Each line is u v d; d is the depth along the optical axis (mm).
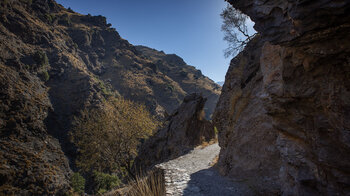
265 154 6344
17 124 39094
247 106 7984
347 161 2393
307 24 2115
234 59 10797
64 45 87312
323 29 2092
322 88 2615
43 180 32438
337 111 2385
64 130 49406
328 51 2322
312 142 2998
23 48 61344
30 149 37156
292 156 3584
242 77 8945
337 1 1763
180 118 19234
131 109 20188
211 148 14578
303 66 2834
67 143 46375
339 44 2193
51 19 94625
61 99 58094
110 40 157625
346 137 2320
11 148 34562
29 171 32406
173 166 9117
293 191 3633
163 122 22422
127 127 18750
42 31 76062
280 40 2588
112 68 132625
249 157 6898
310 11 2004
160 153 17922
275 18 2564
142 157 20266
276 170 5699
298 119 3230
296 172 3525
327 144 2664
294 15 2141
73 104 57531
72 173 39969
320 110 2756
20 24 67750
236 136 7914
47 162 36938
